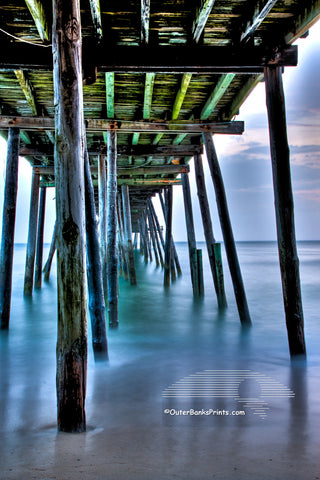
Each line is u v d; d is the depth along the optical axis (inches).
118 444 99.6
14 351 211.3
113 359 193.3
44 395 143.6
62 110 110.7
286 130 177.8
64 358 108.3
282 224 176.6
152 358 195.0
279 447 97.4
